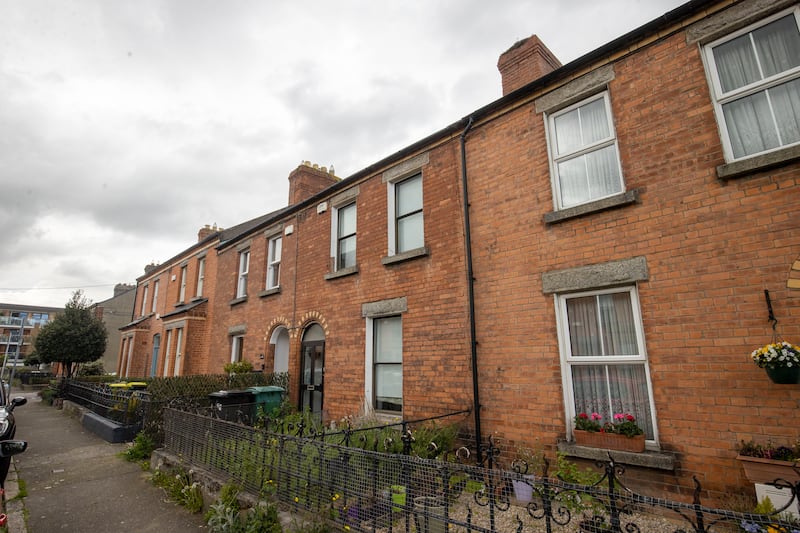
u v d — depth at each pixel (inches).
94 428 423.5
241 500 190.5
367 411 320.2
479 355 271.0
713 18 212.4
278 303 473.7
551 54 343.9
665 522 175.0
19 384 1181.7
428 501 149.4
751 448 165.8
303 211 467.5
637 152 227.3
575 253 240.5
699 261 198.5
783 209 181.0
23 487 251.8
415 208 350.6
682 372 194.9
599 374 225.9
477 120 306.3
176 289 758.5
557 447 224.7
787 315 173.2
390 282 343.3
